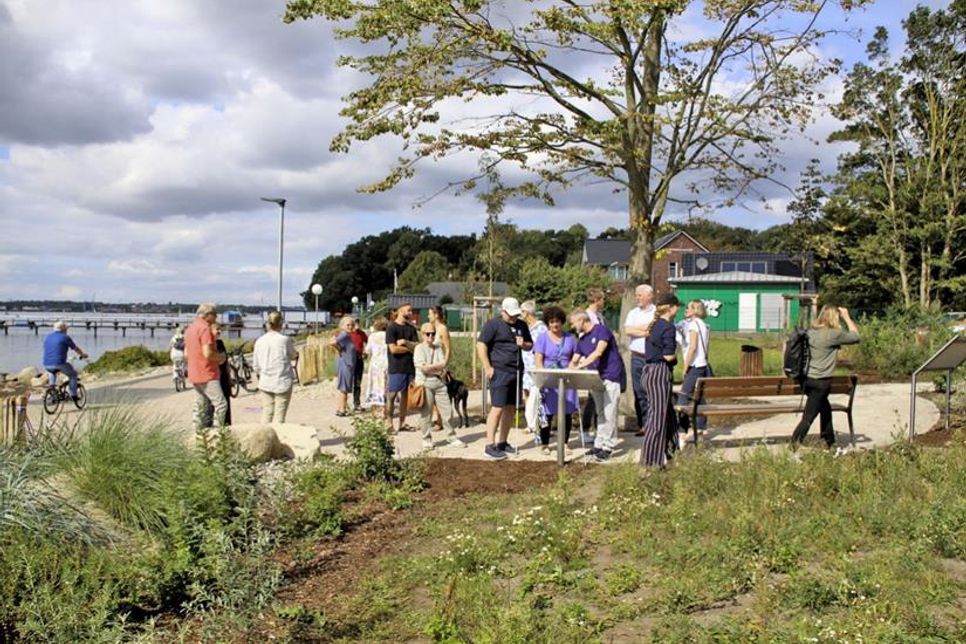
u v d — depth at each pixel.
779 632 4.46
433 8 10.38
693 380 10.61
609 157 12.38
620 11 10.23
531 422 11.22
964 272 42.28
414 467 8.75
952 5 39.00
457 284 91.31
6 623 4.70
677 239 69.69
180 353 21.42
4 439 6.84
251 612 4.90
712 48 12.32
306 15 10.59
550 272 60.47
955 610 4.76
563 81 11.66
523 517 6.84
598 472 8.80
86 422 7.15
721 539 6.04
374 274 132.38
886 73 40.44
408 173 12.12
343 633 4.95
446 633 4.63
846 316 9.22
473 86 11.48
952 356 10.22
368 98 11.21
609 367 9.59
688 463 7.88
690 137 12.41
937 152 41.25
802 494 6.95
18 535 5.30
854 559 5.62
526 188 13.18
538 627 4.67
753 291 51.75
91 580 5.04
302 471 8.25
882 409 13.28
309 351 22.66
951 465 7.48
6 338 88.62
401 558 6.32
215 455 7.12
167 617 5.16
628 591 5.37
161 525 6.20
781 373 19.20
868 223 43.84
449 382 12.28
